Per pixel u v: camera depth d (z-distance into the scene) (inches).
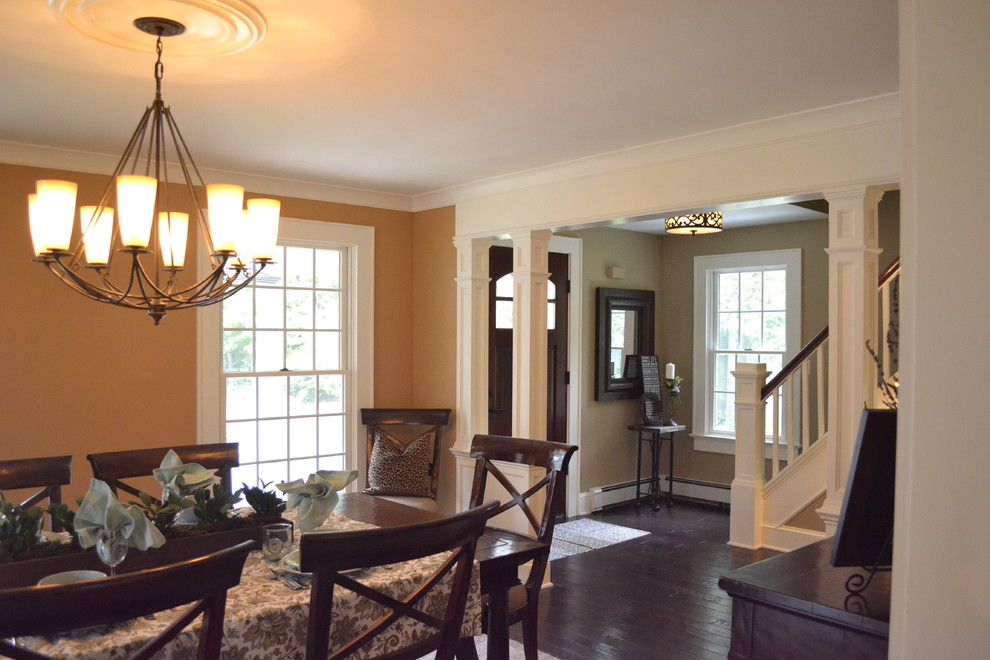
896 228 220.2
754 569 74.2
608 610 162.9
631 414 277.7
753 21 95.6
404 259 220.1
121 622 68.9
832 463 139.0
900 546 41.7
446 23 96.5
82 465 167.3
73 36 99.9
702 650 141.9
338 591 76.4
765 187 142.3
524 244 187.5
